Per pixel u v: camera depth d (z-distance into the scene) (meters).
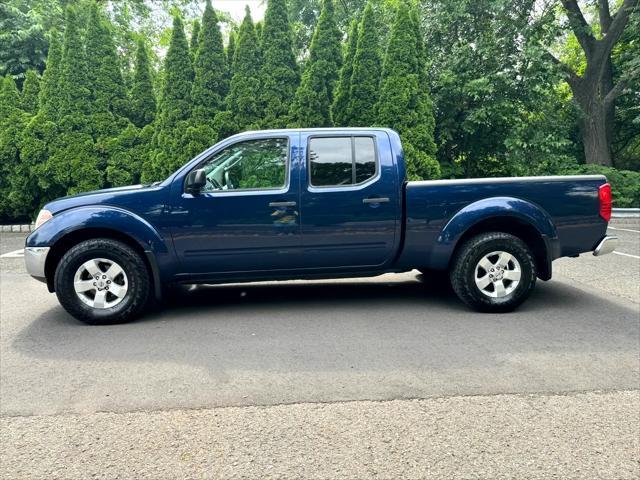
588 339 4.07
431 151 11.90
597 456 2.44
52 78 12.28
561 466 2.37
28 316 5.09
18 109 12.48
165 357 3.84
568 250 4.97
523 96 13.41
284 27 12.06
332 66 12.09
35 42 15.69
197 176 4.56
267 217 4.76
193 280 4.87
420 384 3.27
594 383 3.25
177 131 11.82
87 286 4.70
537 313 4.84
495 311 4.88
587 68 16.00
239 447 2.57
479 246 4.80
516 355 3.74
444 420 2.80
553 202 4.91
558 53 20.72
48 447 2.61
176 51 11.90
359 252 4.91
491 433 2.66
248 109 11.95
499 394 3.11
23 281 6.77
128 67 20.70
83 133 12.11
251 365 3.64
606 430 2.68
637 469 2.34
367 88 11.70
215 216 4.71
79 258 4.63
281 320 4.75
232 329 4.50
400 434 2.67
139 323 4.76
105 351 4.00
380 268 5.02
